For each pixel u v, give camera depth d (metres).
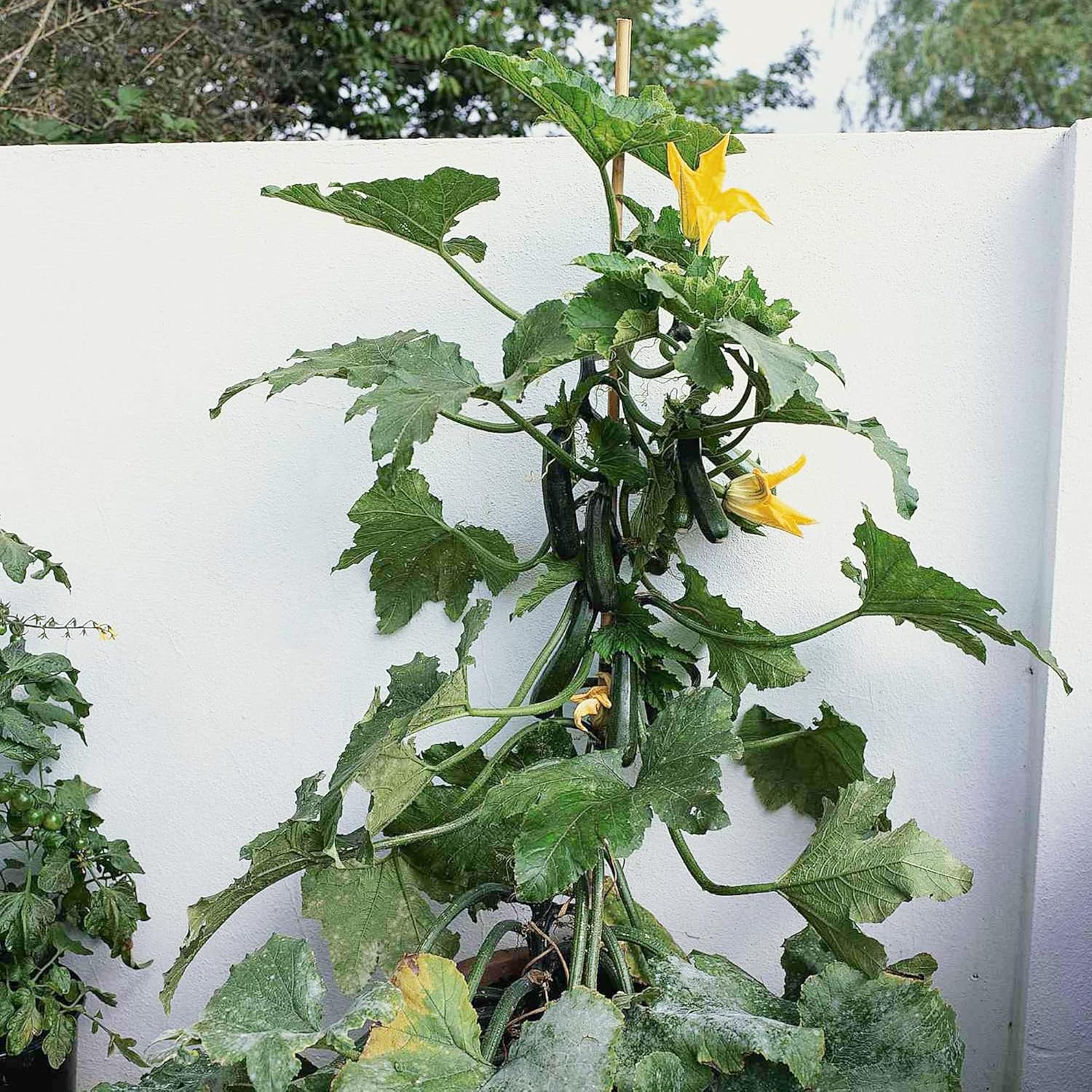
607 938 1.49
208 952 1.92
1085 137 1.65
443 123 5.41
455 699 1.39
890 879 1.36
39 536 1.90
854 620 1.78
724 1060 1.26
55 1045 1.67
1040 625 1.74
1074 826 1.71
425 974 1.30
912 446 1.75
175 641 1.90
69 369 1.88
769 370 1.17
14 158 1.85
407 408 1.29
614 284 1.34
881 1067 1.37
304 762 1.89
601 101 1.32
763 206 1.75
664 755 1.37
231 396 1.50
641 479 1.50
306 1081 1.36
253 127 3.99
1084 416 1.67
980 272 1.73
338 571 1.87
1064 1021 1.72
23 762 1.84
